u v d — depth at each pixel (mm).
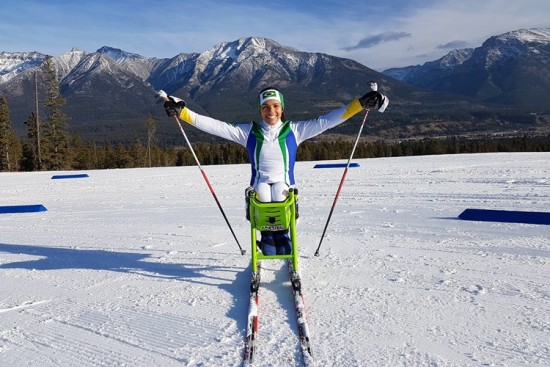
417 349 2791
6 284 4332
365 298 3605
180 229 6688
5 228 7484
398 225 6344
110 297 3871
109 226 7246
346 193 9867
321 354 2768
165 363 2748
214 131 4117
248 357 2729
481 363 2619
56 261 5133
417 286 3828
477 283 3857
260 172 3996
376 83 3943
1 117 43344
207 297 3760
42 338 3146
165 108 4035
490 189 9617
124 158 54219
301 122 4176
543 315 3205
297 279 3693
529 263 4371
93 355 2887
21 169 47125
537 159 16984
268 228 3807
